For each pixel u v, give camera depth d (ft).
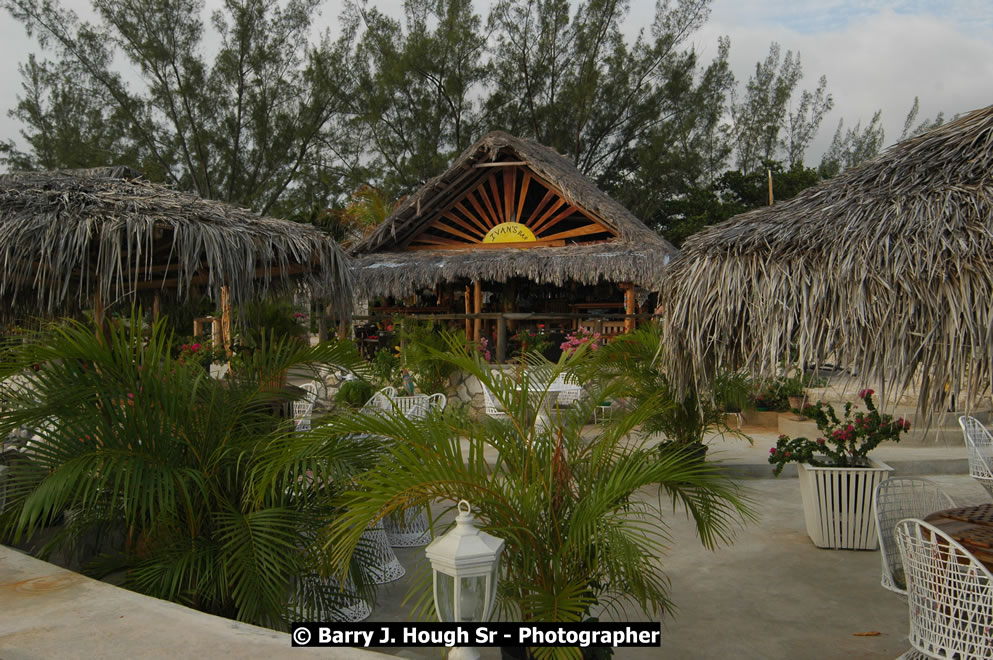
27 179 20.08
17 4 86.48
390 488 10.88
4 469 15.90
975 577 10.01
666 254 48.75
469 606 9.73
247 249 19.19
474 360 13.57
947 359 12.21
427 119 102.78
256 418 15.28
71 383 13.00
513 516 11.57
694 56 104.53
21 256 17.47
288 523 13.08
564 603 10.85
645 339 24.36
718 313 14.93
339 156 101.86
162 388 13.48
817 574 18.51
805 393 38.27
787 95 132.77
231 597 12.46
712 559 19.69
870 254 12.80
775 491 27.32
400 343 41.88
